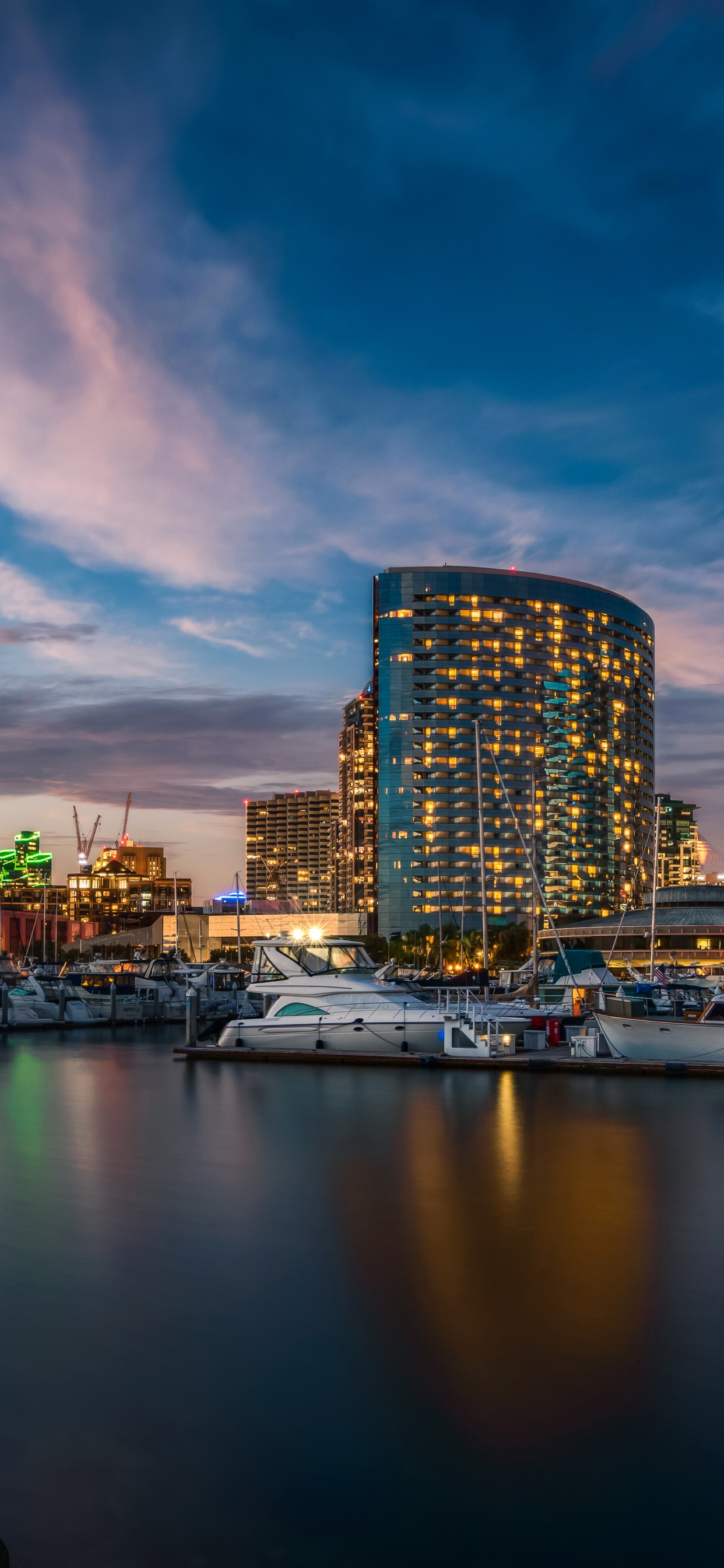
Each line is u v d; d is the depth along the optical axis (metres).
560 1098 36.44
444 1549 9.09
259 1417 11.38
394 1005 49.50
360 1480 10.14
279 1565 8.88
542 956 100.69
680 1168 24.27
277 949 52.94
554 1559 8.97
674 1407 11.49
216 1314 14.41
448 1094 37.69
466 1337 13.48
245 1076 44.66
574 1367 12.52
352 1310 14.48
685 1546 9.12
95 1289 15.48
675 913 185.75
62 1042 67.31
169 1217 19.78
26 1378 12.42
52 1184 22.86
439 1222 19.17
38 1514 9.63
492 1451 10.63
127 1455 10.62
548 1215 19.66
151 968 93.94
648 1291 15.19
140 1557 8.98
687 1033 43.41
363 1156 26.05
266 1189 22.23
